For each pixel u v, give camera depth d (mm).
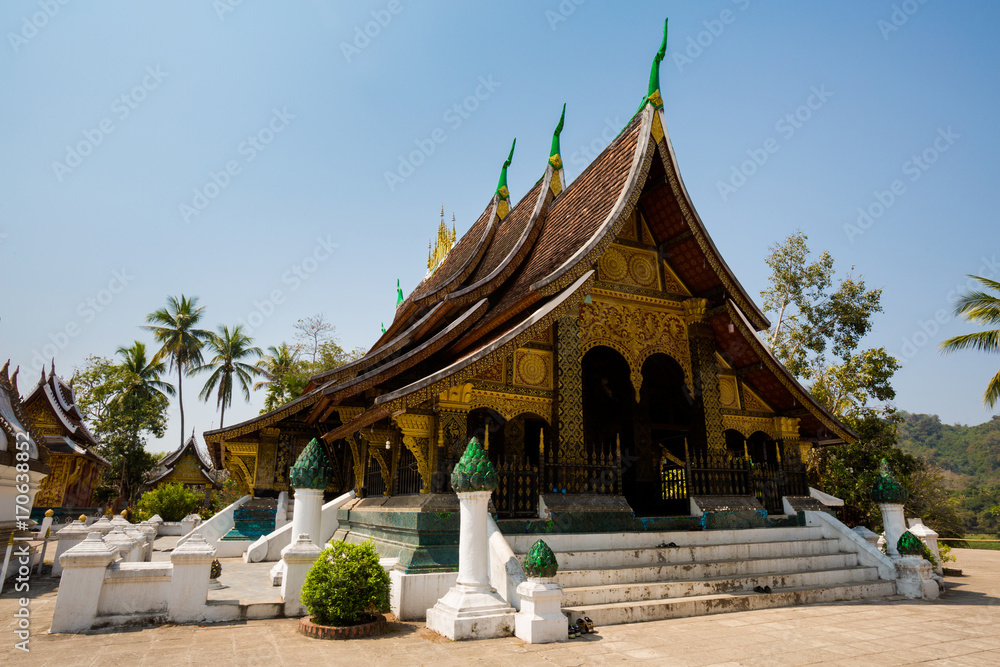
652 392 13445
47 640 5551
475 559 6199
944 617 6930
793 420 11539
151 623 6191
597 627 6293
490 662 4961
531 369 9164
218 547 13430
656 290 10547
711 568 7973
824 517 10172
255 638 5695
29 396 27672
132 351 40562
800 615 7000
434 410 8078
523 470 8328
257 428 13547
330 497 15102
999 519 55250
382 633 5949
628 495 12031
